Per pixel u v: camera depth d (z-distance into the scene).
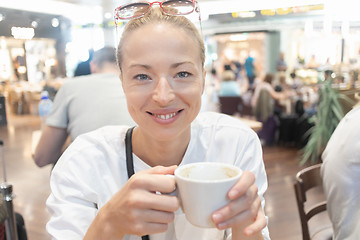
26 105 10.22
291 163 4.75
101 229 0.58
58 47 10.95
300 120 5.57
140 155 0.86
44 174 4.30
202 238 0.81
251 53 12.32
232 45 12.48
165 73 0.67
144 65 0.67
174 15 0.70
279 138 5.85
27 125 8.30
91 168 0.85
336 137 1.32
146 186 0.55
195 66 0.70
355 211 1.20
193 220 0.54
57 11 8.04
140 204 0.54
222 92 7.31
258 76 10.84
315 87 6.45
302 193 1.46
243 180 0.52
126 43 0.70
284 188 3.80
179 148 0.85
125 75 0.71
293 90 6.30
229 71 7.34
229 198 0.52
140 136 0.83
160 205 0.53
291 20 9.53
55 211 0.79
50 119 1.91
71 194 0.81
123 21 0.74
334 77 5.41
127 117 1.85
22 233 1.47
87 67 2.43
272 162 4.82
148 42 0.66
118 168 0.86
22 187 3.85
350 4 5.84
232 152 0.90
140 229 0.55
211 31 11.16
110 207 0.58
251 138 0.94
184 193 0.53
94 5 7.62
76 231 0.75
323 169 1.37
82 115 1.83
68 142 2.26
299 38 11.35
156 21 0.68
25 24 8.52
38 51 12.41
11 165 4.71
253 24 10.25
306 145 5.06
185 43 0.68
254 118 6.86
